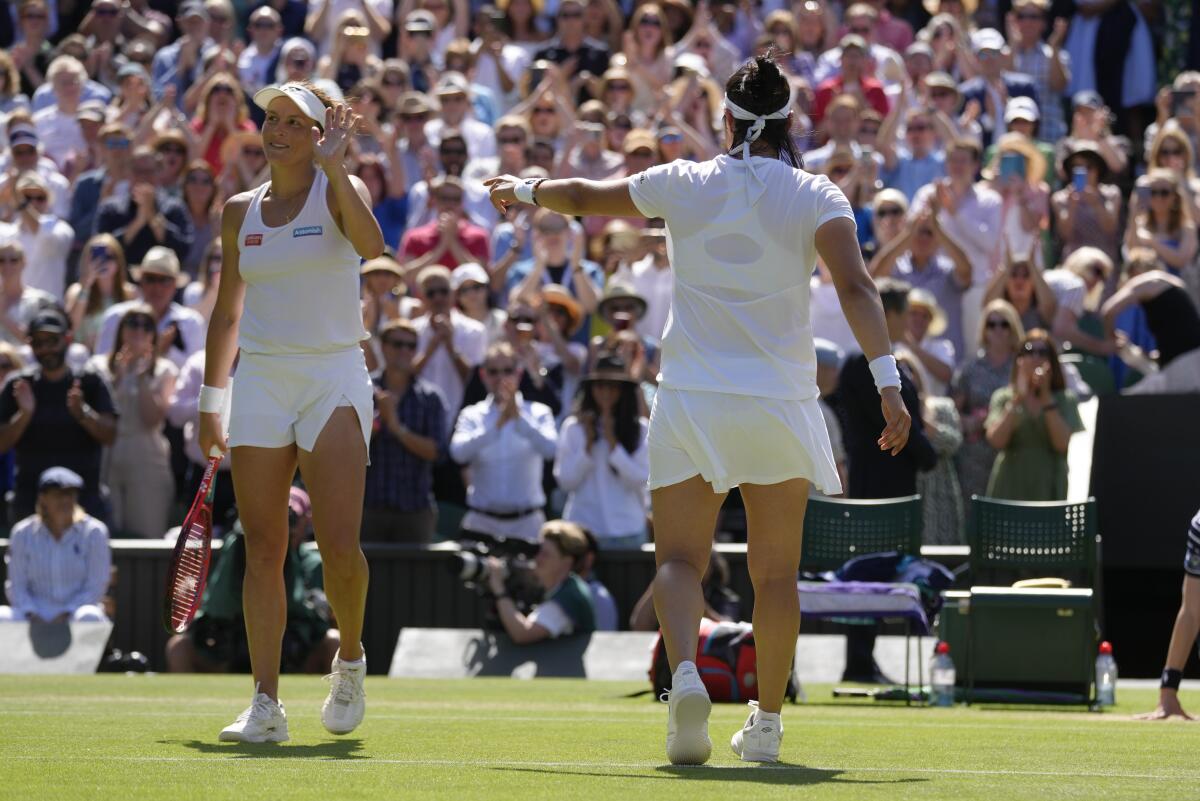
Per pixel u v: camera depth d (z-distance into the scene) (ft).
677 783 48.42
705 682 101.40
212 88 182.39
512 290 162.30
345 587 63.21
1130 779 52.11
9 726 70.03
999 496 134.31
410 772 51.26
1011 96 196.24
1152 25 222.28
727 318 53.83
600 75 203.92
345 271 62.44
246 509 62.64
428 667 130.52
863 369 120.67
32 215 170.19
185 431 149.89
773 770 53.11
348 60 196.95
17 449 143.02
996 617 107.14
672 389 54.13
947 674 104.42
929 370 146.72
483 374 145.48
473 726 73.72
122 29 216.74
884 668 123.95
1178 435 137.69
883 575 112.16
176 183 177.37
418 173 180.04
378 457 141.69
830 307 151.43
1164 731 76.69
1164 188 162.40
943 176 178.19
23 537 137.28
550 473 153.89
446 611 140.05
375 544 140.87
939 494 137.49
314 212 61.98
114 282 161.68
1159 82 221.25
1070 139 194.08
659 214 55.26
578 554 131.64
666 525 54.49
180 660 130.21
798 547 55.16
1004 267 153.79
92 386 144.25
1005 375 143.84
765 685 56.08
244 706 86.33
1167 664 88.38
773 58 55.83
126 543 141.79
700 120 186.70
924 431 131.75
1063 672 106.11
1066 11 218.59
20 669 132.05
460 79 188.34
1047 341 133.80
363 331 63.21
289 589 125.80
